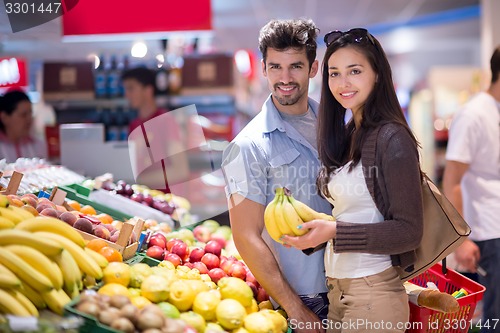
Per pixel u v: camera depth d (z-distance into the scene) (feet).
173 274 7.80
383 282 7.44
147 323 6.27
